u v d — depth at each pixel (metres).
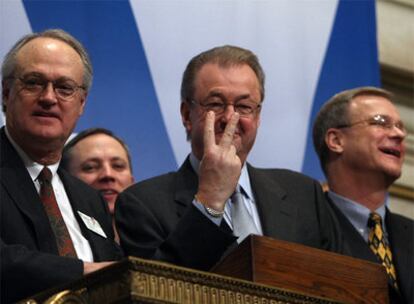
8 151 6.60
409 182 11.60
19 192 6.41
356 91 8.97
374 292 5.79
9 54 6.87
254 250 5.46
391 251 8.39
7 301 5.86
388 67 11.86
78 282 5.04
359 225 8.55
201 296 5.02
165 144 9.55
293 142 10.10
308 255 5.63
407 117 11.82
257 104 7.07
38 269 5.83
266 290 5.23
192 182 6.91
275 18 10.39
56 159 6.84
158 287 4.92
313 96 10.35
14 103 6.73
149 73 9.69
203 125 7.00
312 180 7.33
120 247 6.83
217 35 10.09
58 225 6.56
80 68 6.88
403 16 12.13
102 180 8.55
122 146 8.77
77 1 9.58
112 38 9.65
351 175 8.77
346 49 10.67
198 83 7.07
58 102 6.73
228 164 6.03
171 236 5.84
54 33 6.93
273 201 7.00
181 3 9.98
